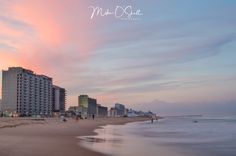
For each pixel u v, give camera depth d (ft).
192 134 227.61
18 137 150.61
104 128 311.27
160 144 143.74
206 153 117.19
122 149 115.24
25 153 90.99
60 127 283.18
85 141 141.28
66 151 99.45
